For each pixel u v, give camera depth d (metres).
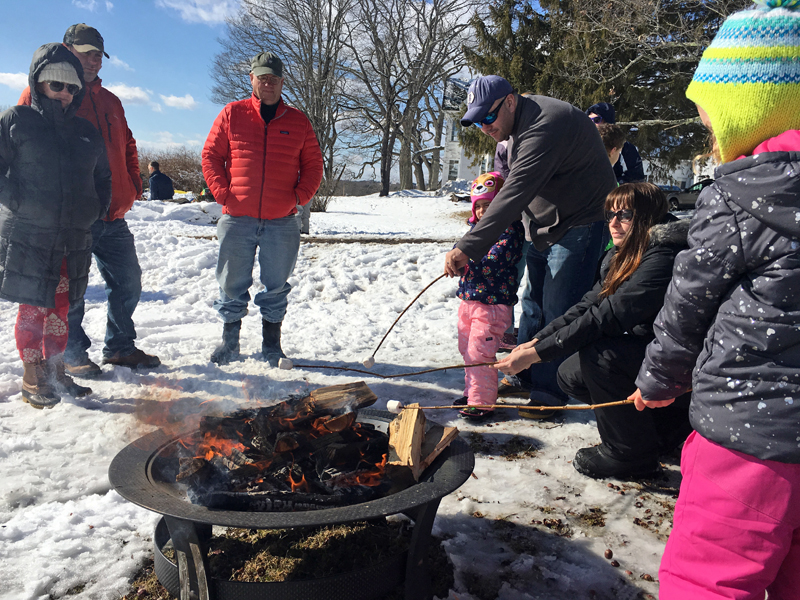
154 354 5.02
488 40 22.23
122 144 4.39
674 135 20.19
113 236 4.36
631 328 2.56
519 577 2.11
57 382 3.84
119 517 2.45
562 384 3.19
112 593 2.00
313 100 35.81
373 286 7.66
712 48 1.43
